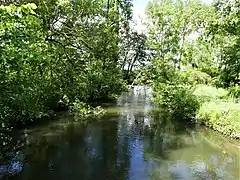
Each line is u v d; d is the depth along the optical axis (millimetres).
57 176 11328
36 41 10930
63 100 25141
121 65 54344
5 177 11156
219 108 18812
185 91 24547
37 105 19922
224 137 16688
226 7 24078
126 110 26766
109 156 13742
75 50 24172
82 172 11781
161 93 27906
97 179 11125
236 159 13547
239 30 24859
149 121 21844
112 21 31391
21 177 11172
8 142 15695
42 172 11695
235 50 26938
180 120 22125
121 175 11547
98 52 27500
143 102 32375
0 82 10578
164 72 29547
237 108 18016
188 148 15203
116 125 20359
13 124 18562
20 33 8953
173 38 30422
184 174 11773
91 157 13555
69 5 21031
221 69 32812
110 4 30250
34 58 9266
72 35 22891
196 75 32094
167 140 16672
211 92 27250
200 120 20016
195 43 36844
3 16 7629
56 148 14805
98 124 20578
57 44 21875
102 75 33656
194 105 21781
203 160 13367
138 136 17484
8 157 13383
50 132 17891
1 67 9227
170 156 13938
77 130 18625
